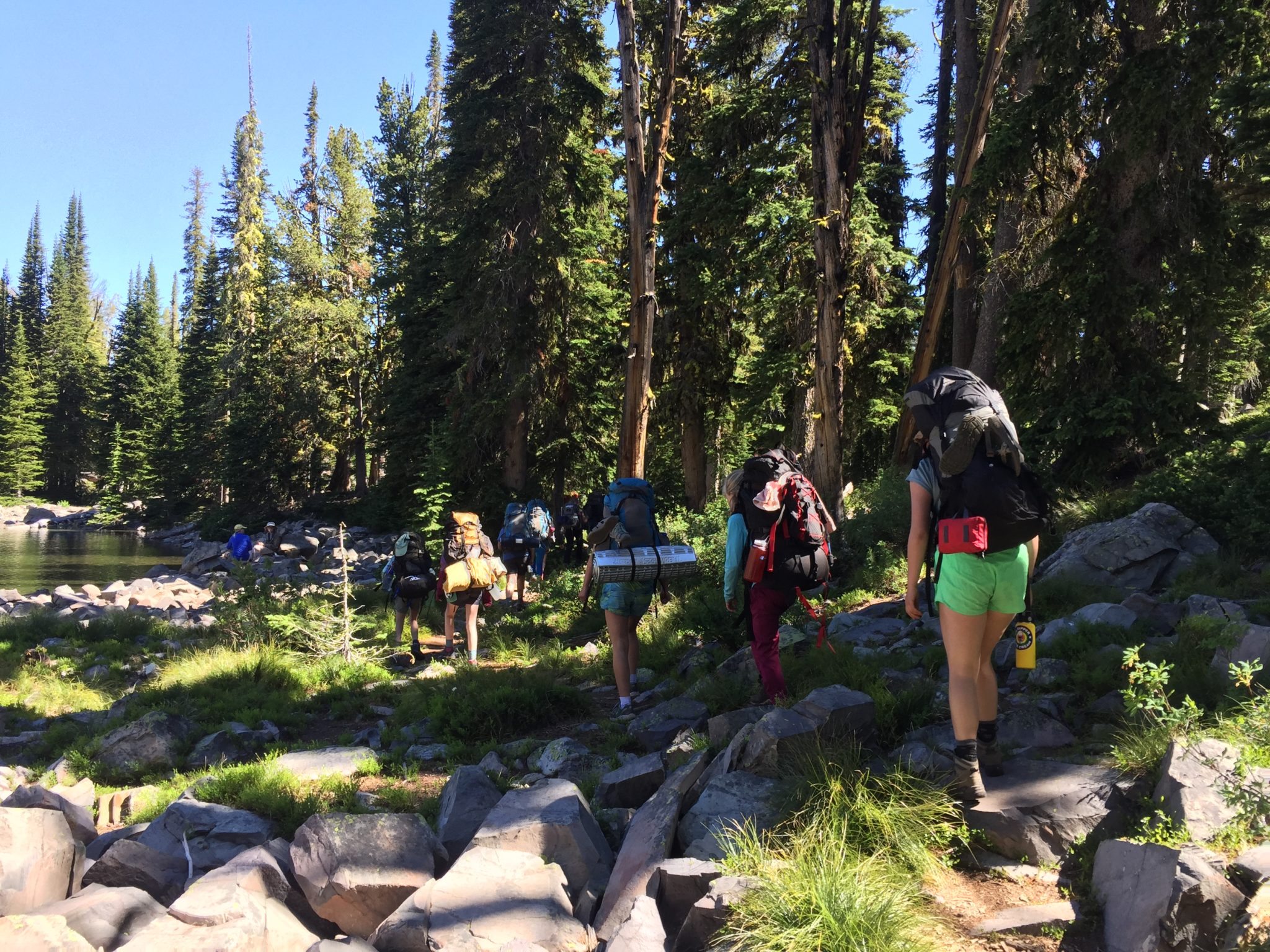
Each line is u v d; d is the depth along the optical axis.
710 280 19.03
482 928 3.14
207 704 7.75
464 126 24.06
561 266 24.02
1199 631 4.59
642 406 13.16
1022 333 10.31
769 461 5.23
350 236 49.56
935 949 2.75
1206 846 2.87
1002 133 10.27
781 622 7.76
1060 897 3.00
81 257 96.50
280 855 3.86
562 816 3.79
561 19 24.02
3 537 51.75
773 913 2.85
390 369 44.75
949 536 3.27
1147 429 9.34
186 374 59.97
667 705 6.03
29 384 77.75
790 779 3.65
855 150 11.80
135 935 3.24
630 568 6.70
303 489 48.50
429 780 5.59
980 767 3.75
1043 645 5.43
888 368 18.42
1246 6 9.09
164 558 37.50
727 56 16.94
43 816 3.77
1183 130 9.45
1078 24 9.90
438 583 9.96
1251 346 15.71
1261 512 6.85
